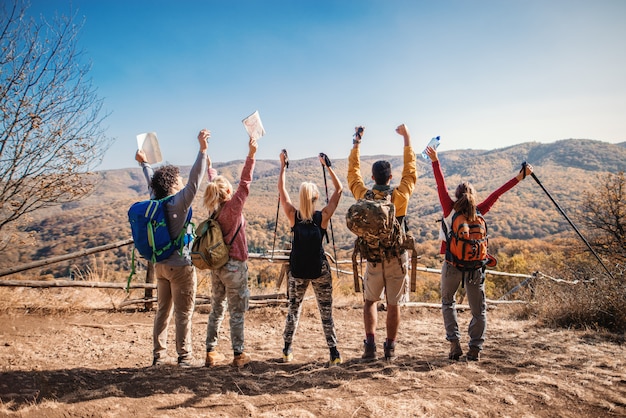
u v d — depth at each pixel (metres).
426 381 3.44
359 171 4.30
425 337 5.45
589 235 22.83
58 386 3.11
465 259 3.90
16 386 3.02
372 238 3.73
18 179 5.95
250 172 3.63
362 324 6.54
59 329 5.11
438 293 13.35
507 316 7.36
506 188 4.22
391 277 3.92
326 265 3.87
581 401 3.08
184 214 3.50
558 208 4.96
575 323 5.70
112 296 6.70
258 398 3.02
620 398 3.09
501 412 2.89
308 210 3.76
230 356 4.34
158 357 3.80
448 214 4.10
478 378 3.53
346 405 2.92
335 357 3.92
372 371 3.70
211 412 2.74
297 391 3.19
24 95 5.81
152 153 4.06
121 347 4.63
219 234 3.54
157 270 3.67
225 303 3.84
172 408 2.78
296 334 5.67
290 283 4.06
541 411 2.93
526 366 3.86
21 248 6.58
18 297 5.90
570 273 10.38
